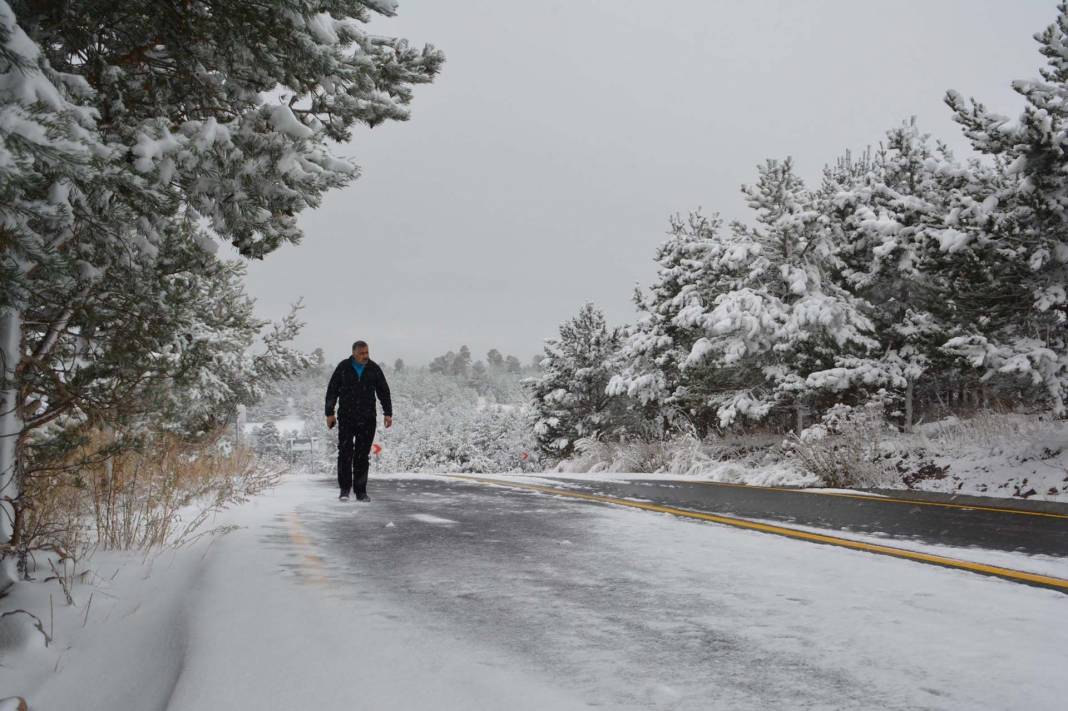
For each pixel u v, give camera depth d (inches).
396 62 220.2
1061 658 103.5
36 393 160.7
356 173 175.9
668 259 895.7
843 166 840.9
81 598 145.5
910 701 88.4
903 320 613.6
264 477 424.2
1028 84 423.5
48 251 119.9
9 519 147.7
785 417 717.9
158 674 108.8
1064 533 228.8
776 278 704.4
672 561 179.2
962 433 510.0
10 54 110.4
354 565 171.6
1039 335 481.7
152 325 173.6
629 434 1000.9
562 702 88.4
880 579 158.4
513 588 148.8
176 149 144.5
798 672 99.0
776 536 220.5
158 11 169.3
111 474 211.9
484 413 2249.0
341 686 93.4
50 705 105.7
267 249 185.8
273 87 193.3
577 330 1232.2
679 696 90.4
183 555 185.8
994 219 439.2
